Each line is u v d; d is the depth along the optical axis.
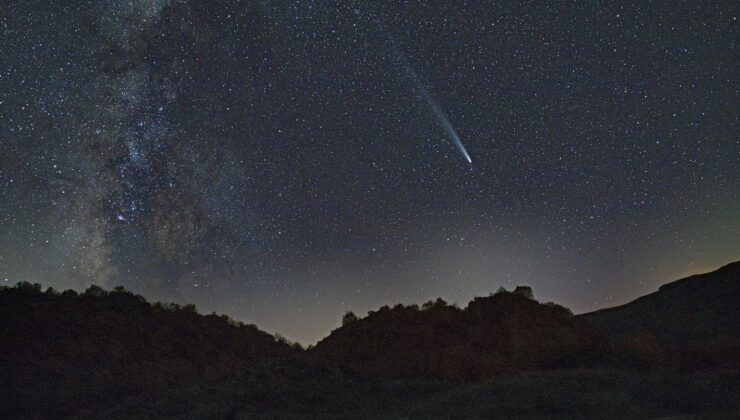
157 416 18.17
